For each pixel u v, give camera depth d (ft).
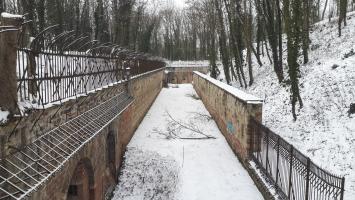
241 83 94.02
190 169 49.03
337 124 47.80
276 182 36.70
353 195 33.81
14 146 19.19
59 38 25.71
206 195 41.11
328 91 56.29
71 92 28.40
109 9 139.64
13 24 19.56
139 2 151.33
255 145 47.37
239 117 51.96
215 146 59.62
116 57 46.60
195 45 219.41
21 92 20.49
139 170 48.67
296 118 55.62
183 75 191.83
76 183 32.68
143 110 78.95
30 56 21.40
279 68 73.31
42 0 70.13
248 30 88.12
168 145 59.41
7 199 18.13
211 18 116.98
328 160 42.04
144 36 166.30
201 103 105.91
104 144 38.88
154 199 41.11
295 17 56.80
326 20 105.50
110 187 42.83
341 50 69.31
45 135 22.79
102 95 38.11
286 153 34.99
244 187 42.86
